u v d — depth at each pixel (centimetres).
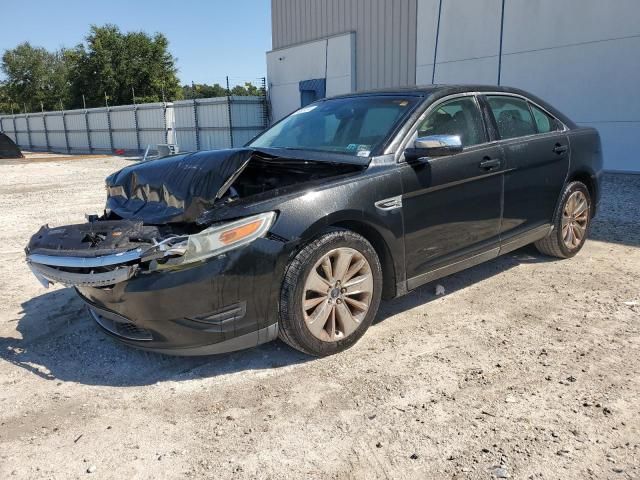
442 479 234
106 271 298
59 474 246
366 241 354
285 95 2514
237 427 277
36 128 4484
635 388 300
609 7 1156
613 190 959
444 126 412
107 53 5241
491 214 435
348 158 380
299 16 2314
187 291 299
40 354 372
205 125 2905
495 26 1402
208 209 321
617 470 235
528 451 249
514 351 349
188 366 346
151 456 257
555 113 521
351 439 264
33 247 328
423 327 392
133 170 389
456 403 291
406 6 1777
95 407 302
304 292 327
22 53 6969
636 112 1141
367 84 2003
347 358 347
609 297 437
